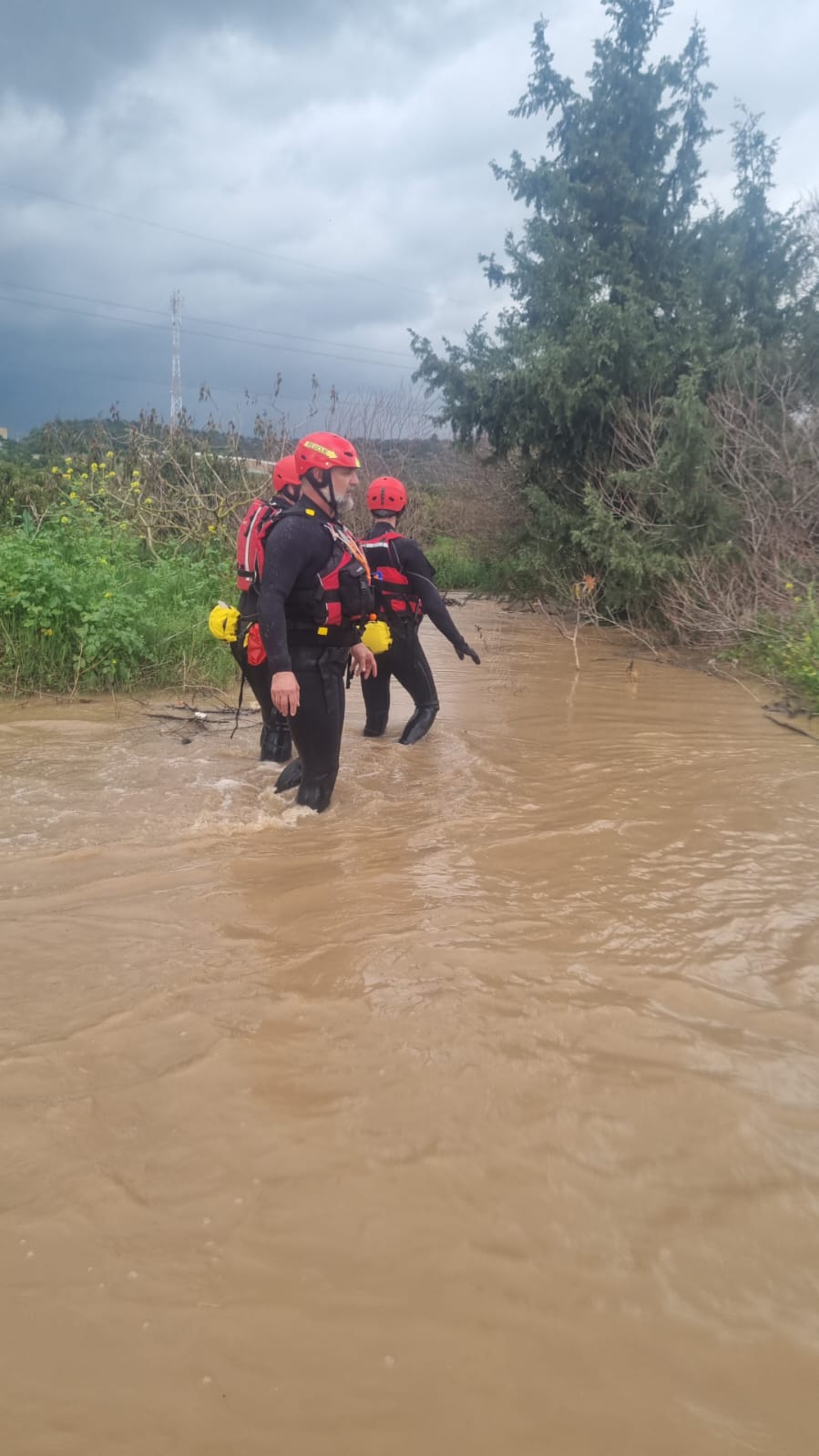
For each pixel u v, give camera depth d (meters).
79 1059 2.35
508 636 12.72
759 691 8.21
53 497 12.48
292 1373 1.51
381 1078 2.29
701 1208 1.88
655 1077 2.31
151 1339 1.56
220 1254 1.74
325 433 4.26
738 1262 1.74
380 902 3.35
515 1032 2.50
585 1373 1.51
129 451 13.37
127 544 9.94
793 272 14.66
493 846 3.97
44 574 7.31
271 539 4.14
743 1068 2.36
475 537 21.59
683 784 5.00
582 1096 2.23
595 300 15.04
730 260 14.48
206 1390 1.47
